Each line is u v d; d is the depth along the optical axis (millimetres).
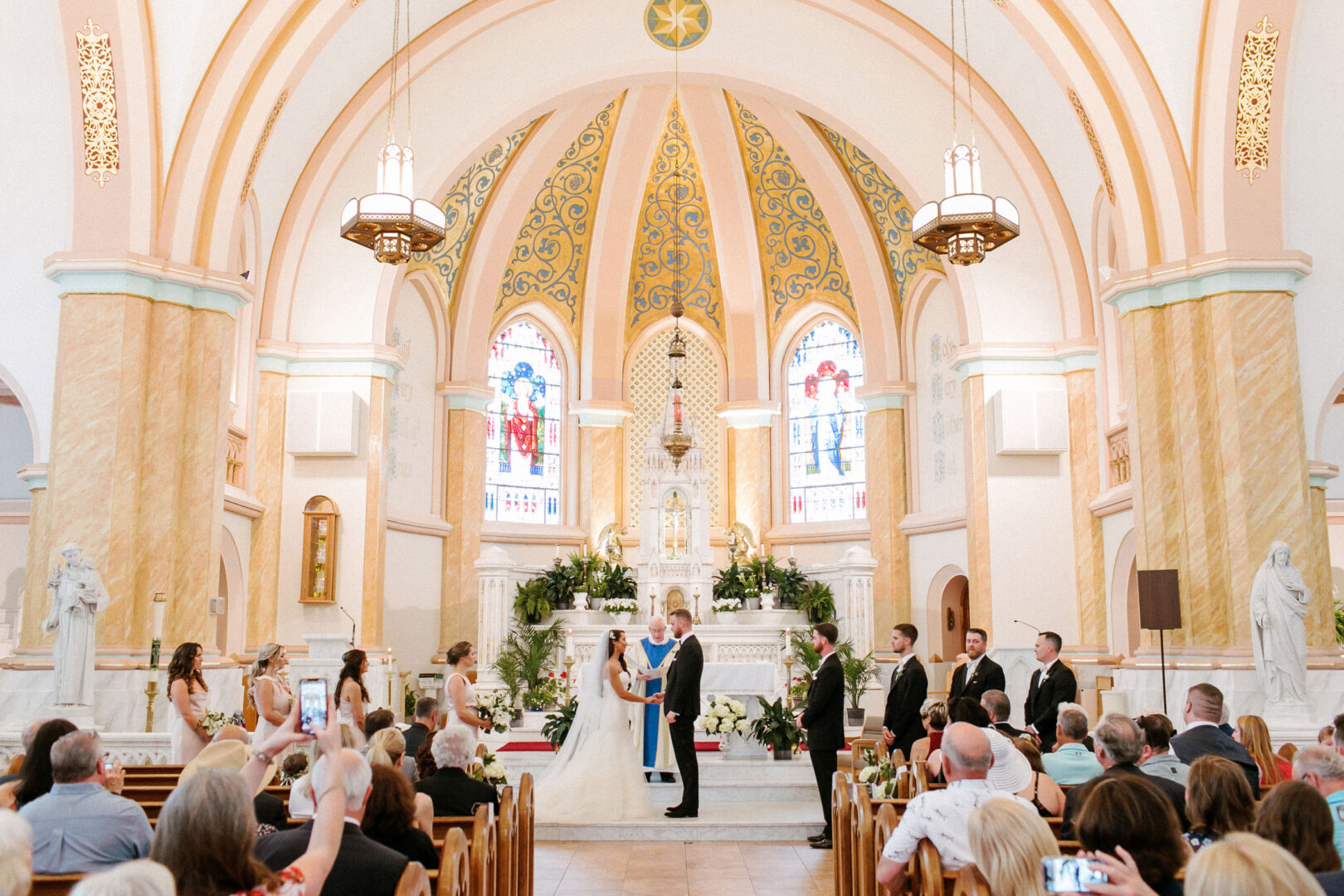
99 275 10758
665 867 8078
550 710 15758
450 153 14445
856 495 18594
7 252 11367
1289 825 3279
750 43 14391
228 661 11344
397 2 12578
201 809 2748
